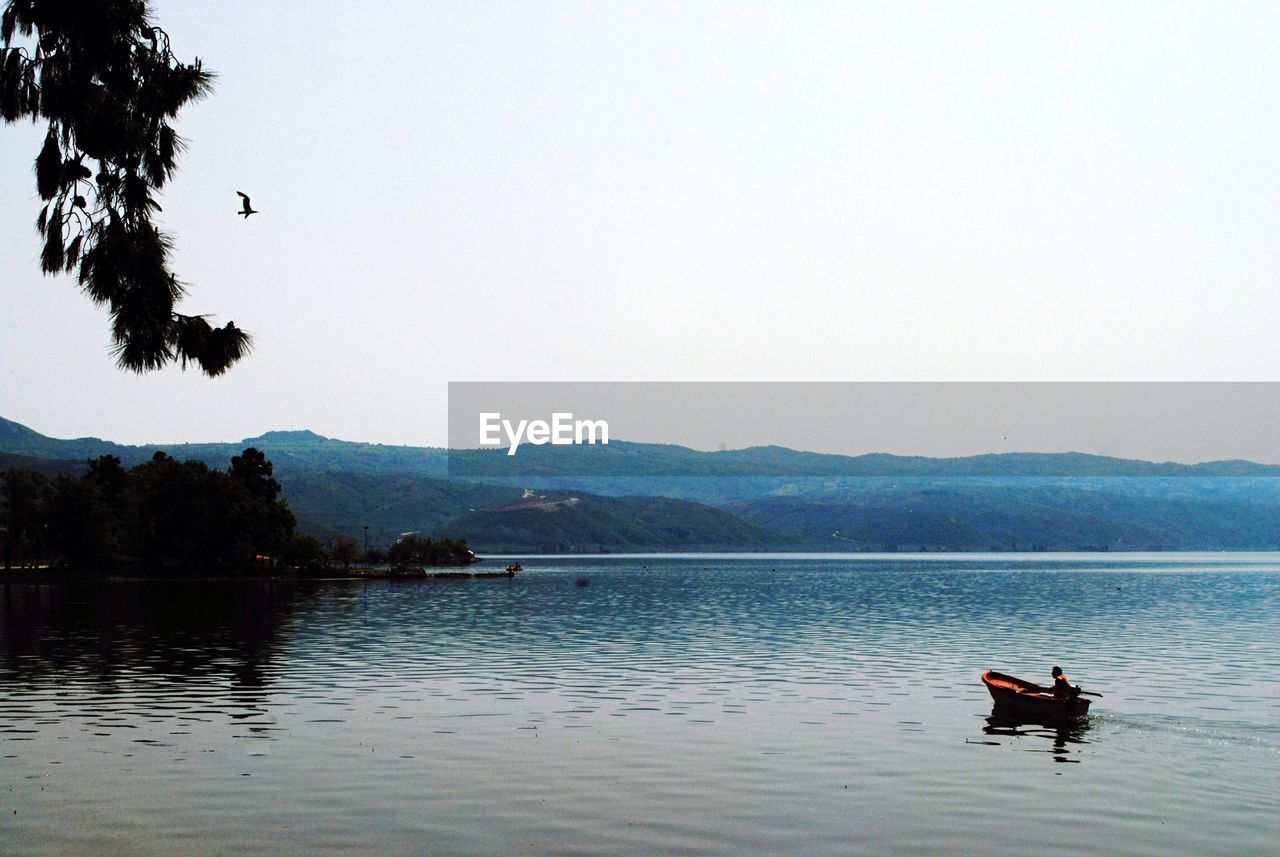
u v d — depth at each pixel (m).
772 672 61.81
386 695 51.97
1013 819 30.14
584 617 109.56
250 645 77.25
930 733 42.47
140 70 18.45
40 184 18.03
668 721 44.84
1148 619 107.94
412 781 33.69
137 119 18.27
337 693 52.53
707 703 49.75
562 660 68.06
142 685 55.00
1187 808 31.47
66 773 34.56
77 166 18.31
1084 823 29.86
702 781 34.03
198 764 35.94
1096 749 39.75
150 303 18.30
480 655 71.12
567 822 29.27
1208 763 37.56
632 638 84.81
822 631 92.12
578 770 35.31
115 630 89.62
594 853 26.75
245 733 41.56
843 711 47.56
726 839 27.97
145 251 18.19
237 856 26.30
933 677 59.62
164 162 18.64
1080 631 92.56
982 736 41.91
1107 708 49.28
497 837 27.89
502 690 53.88
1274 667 66.19
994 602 138.88
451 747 39.00
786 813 30.45
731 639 84.00
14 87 17.73
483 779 33.97
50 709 47.19
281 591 161.38
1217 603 136.50
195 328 18.86
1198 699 52.34
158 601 132.62
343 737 40.81
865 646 78.25
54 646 75.69
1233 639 85.06
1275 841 28.30
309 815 29.73
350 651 73.38
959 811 30.94
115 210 18.47
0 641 79.44
